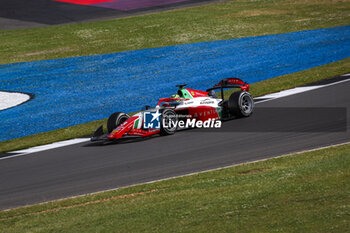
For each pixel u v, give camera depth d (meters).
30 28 135.88
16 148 53.00
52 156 46.12
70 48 114.56
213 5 148.38
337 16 121.88
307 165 30.64
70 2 166.75
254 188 27.19
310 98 55.31
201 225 22.36
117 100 73.25
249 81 74.75
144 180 33.97
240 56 93.31
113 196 30.70
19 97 81.44
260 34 111.44
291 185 26.45
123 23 133.12
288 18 125.50
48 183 36.91
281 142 39.09
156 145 43.69
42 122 65.69
